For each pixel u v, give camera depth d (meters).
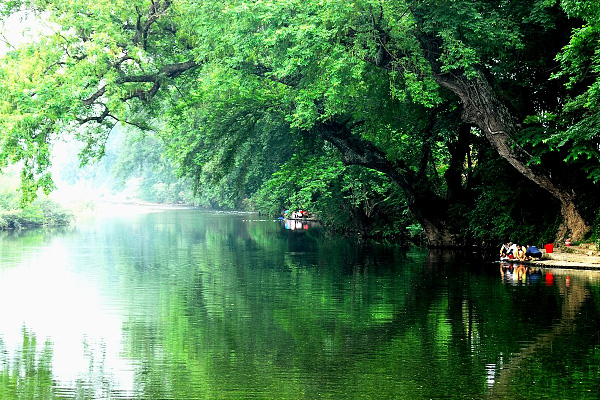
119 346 18.61
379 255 41.62
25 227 71.75
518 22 33.69
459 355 17.27
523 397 14.10
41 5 38.94
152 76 39.97
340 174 50.47
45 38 37.22
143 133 45.44
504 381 15.13
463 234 44.22
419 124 40.50
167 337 19.56
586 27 29.05
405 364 16.55
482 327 20.19
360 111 39.53
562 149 35.28
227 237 58.03
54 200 77.62
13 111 34.19
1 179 73.19
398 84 36.09
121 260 39.47
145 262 38.38
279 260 39.16
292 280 30.41
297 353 17.69
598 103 30.44
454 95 36.59
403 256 40.78
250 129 44.94
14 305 24.59
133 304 24.69
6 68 34.72
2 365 16.92
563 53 31.08
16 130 33.03
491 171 40.25
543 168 35.12
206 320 21.80
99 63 37.06
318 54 32.06
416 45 31.05
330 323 21.12
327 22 31.31
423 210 44.72
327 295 26.22
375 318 21.75
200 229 68.69
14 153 33.50
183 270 34.47
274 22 32.62
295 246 48.91
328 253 43.31
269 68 37.78
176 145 52.59
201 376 15.80
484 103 32.91
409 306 23.67
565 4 29.11
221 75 37.03
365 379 15.41
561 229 36.88
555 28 33.03
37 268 35.50
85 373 16.19
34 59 35.44
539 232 38.66
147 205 139.25
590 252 34.97
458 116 38.56
